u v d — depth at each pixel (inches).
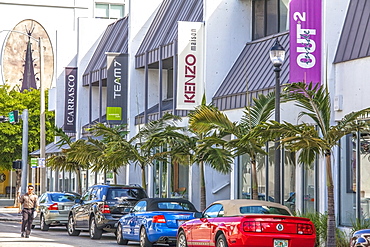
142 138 2370.8
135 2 2736.2
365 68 1470.2
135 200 1822.1
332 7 1567.4
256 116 1525.6
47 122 4306.1
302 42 1542.8
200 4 2332.7
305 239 1176.8
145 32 2746.1
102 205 1798.7
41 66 2770.7
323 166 1563.7
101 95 3024.1
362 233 997.8
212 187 2151.8
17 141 4195.4
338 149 1542.8
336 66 1562.5
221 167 1542.8
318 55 1550.2
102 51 3235.7
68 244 1647.4
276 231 1167.0
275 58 1323.8
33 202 1871.3
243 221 1164.5
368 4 1531.7
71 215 2003.0
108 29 3368.6
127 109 2743.6
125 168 2893.7
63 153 2699.3
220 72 2118.6
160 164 2514.8
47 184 3976.4
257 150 1491.1
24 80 6097.4
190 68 2091.5
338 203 1537.9
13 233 2055.9
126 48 2861.7
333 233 1252.5
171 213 1518.2
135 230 1588.3
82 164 2566.4
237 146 1478.8
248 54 2087.8
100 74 3029.0
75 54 3764.8
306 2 1550.2
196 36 2102.6
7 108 4237.2
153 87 2733.8
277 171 1322.6
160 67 2449.6
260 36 2132.1
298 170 1689.2
